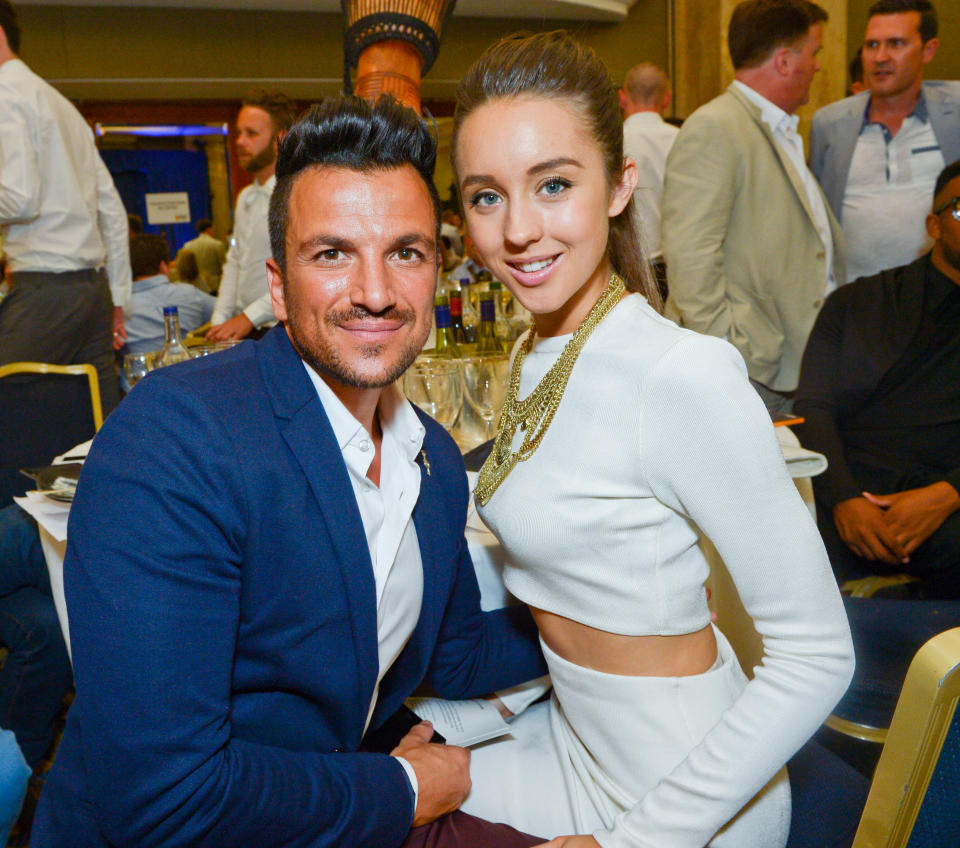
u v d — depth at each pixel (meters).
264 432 0.81
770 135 2.34
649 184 3.40
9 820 0.92
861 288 2.07
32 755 1.73
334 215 0.77
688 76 6.97
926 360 1.96
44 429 2.36
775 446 0.78
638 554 0.85
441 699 1.18
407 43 1.33
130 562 0.74
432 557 0.98
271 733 0.87
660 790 0.83
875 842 0.64
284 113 3.26
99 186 3.10
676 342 0.81
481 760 1.05
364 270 0.78
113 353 3.16
